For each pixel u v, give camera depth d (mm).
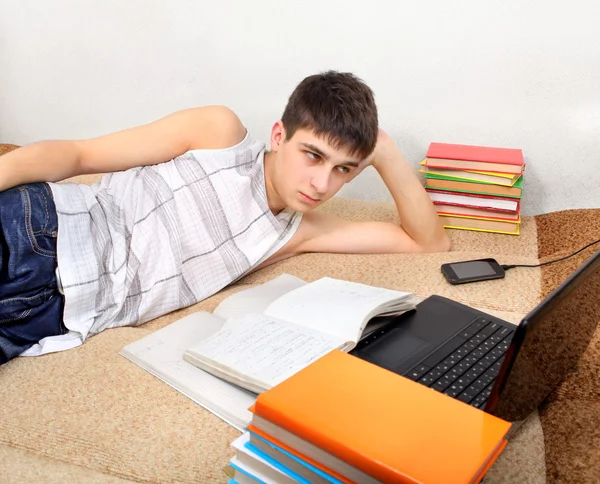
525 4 1556
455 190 1541
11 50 2117
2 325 1049
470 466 554
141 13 1912
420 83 1707
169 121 1339
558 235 1521
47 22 2031
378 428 592
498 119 1673
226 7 1817
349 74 1228
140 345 1012
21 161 1181
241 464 648
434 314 1061
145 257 1197
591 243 1386
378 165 1407
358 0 1685
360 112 1158
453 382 867
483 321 1046
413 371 883
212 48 1881
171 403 884
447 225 1587
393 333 985
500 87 1644
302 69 1810
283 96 1859
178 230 1245
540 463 777
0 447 824
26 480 769
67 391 917
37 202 1121
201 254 1273
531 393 779
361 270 1338
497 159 1493
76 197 1197
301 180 1202
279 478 619
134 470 773
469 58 1645
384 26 1688
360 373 674
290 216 1381
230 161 1313
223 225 1290
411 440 580
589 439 793
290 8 1756
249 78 1876
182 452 797
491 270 1306
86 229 1166
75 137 2166
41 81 2125
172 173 1295
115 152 1311
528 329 627
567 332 809
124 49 1979
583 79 1572
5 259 1068
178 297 1223
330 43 1756
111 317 1135
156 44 1937
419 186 1432
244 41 1837
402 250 1463
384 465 546
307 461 594
